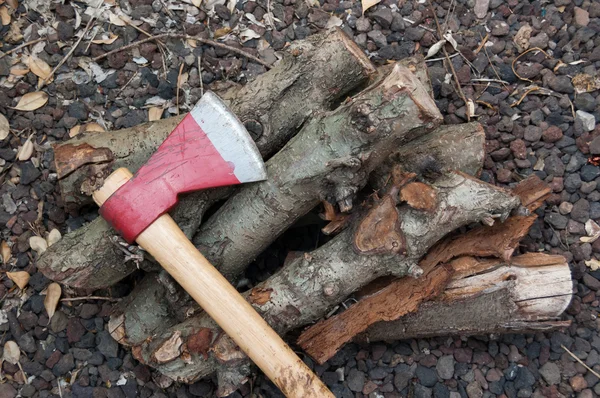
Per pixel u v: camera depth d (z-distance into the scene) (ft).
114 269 2.52
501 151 2.93
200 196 2.52
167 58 3.03
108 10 3.06
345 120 2.34
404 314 2.49
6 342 2.76
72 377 2.74
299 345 2.52
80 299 2.79
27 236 2.85
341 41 2.55
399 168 2.51
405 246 2.37
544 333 2.77
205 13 3.08
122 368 2.74
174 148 2.42
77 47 3.02
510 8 3.11
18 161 2.92
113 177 2.43
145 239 2.37
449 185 2.46
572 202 2.91
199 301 2.34
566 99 2.98
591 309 2.82
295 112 2.61
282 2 3.10
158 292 2.57
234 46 3.06
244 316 2.32
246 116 2.60
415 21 3.09
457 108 3.00
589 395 2.72
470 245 2.55
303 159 2.42
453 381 2.73
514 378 2.73
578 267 2.84
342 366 2.76
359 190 2.61
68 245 2.49
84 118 2.98
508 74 3.03
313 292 2.43
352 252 2.41
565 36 3.06
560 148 2.95
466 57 3.05
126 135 2.68
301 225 2.85
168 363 2.38
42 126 2.95
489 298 2.53
